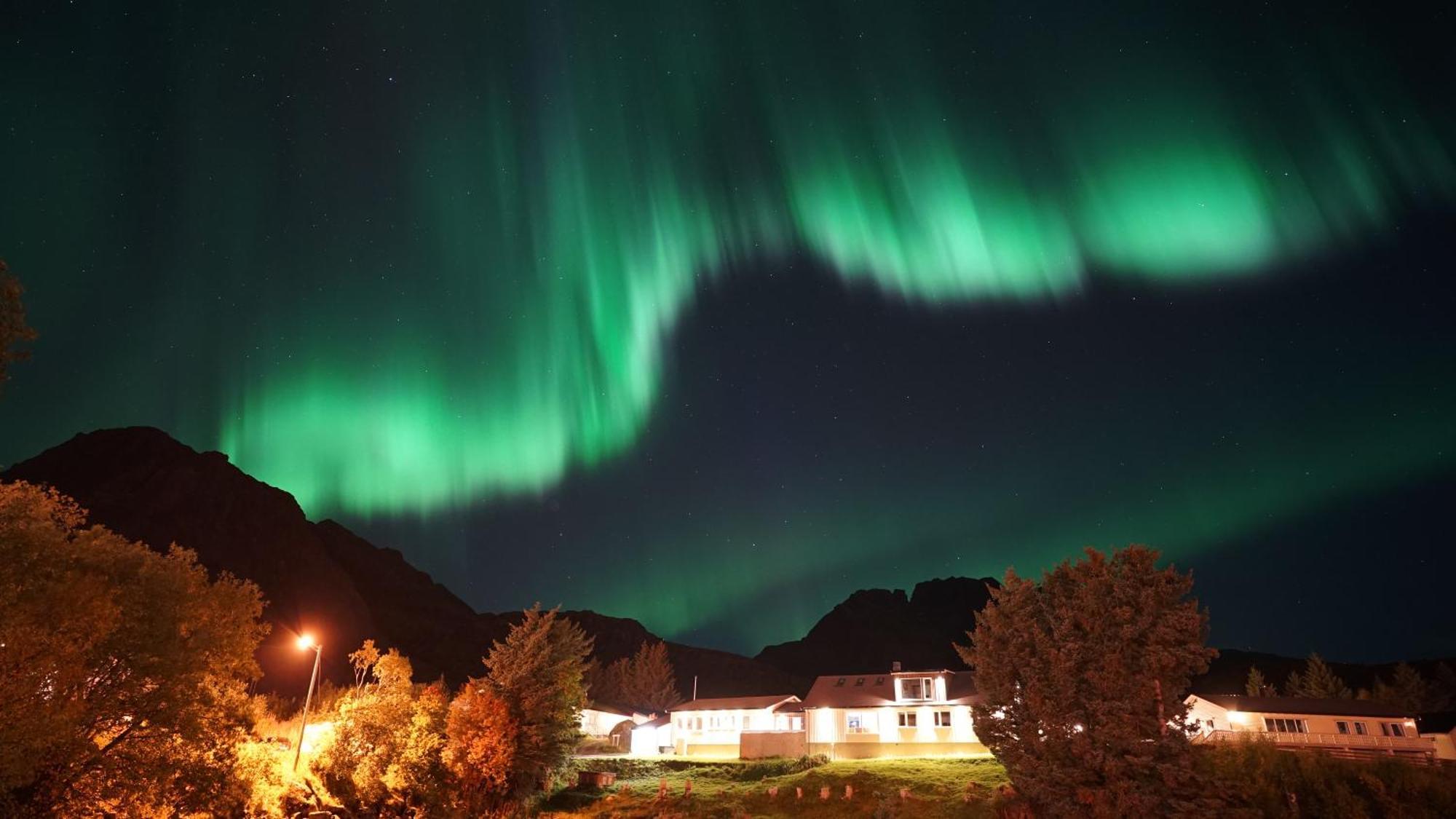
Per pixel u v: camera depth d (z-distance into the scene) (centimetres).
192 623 3306
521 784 5184
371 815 4609
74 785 2916
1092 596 4059
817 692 7144
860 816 4503
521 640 5616
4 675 2508
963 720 6400
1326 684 7812
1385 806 4041
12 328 1920
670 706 10638
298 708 5250
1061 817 3812
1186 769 3659
